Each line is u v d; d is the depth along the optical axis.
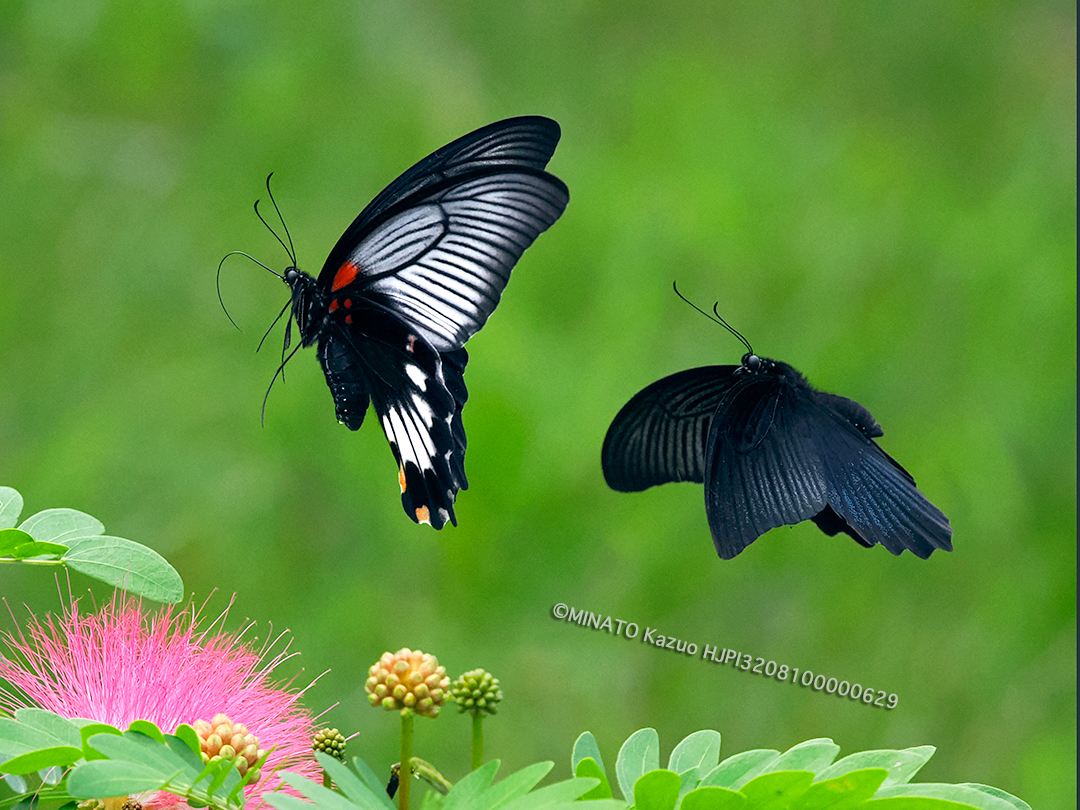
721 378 2.36
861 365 4.29
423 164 2.46
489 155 2.45
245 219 4.50
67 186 4.54
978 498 4.03
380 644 3.72
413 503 2.50
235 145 4.64
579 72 5.19
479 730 2.31
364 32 4.95
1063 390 4.16
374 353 2.49
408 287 2.48
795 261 4.52
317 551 3.89
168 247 4.43
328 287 2.49
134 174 4.56
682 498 4.03
